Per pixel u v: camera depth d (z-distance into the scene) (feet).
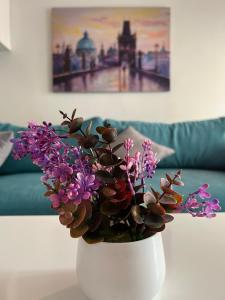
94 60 6.17
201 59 6.25
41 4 6.11
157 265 1.34
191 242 2.02
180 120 6.36
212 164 5.04
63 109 6.31
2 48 6.01
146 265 1.31
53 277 1.65
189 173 4.60
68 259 1.84
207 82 6.31
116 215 1.28
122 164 1.27
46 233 2.21
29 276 1.66
